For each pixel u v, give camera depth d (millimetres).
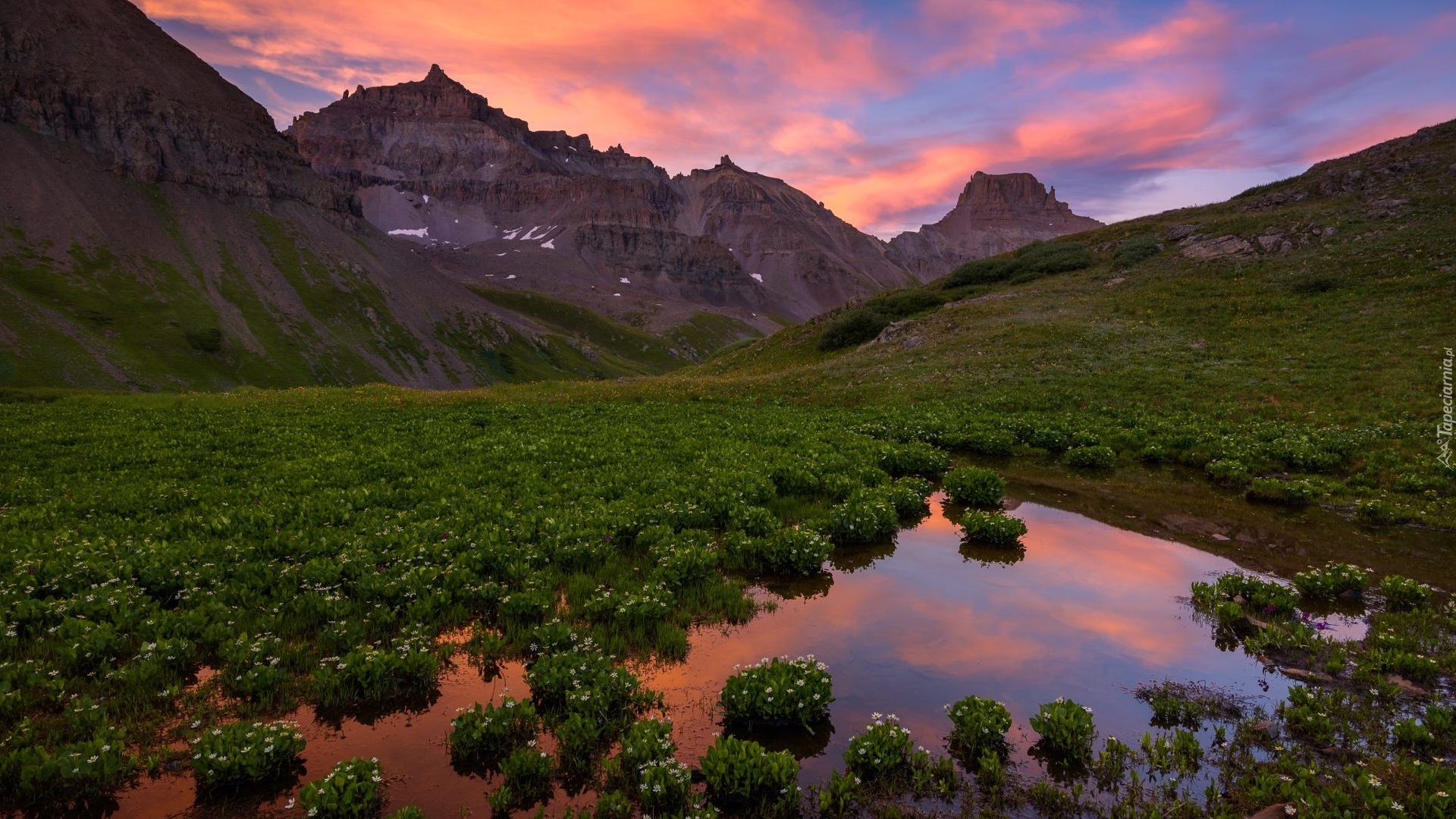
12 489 19328
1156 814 7230
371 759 7859
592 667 10031
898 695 10039
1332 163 70688
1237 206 69062
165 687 9750
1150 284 54156
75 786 7621
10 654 10375
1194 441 26625
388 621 11805
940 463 24406
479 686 10188
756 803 7785
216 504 18562
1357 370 32312
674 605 12891
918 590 14062
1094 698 9898
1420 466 21766
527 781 7914
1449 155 57250
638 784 7918
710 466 23281
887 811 7555
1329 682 10273
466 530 16562
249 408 37500
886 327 60812
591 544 15227
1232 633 12047
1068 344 44469
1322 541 17156
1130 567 15438
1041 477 24125
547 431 30828
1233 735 8977
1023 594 13836
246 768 7684
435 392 47125
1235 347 38750
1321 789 7734
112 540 14922
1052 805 7668
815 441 28016
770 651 11383
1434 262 42188
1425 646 11281
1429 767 7762
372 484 20969
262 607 12109
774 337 80562
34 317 195500
